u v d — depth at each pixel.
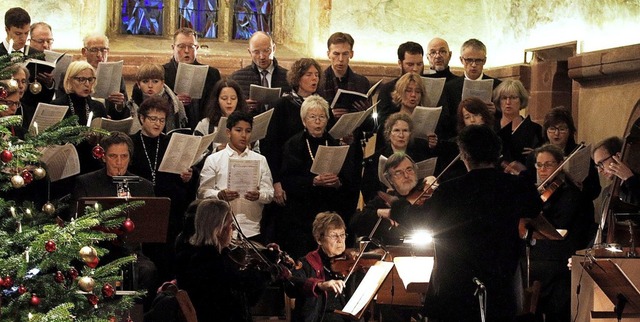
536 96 15.02
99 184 10.05
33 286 7.41
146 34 15.80
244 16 16.19
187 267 8.95
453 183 7.75
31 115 11.08
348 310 8.40
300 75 12.15
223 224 8.98
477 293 7.51
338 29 15.55
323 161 11.18
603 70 13.38
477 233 7.65
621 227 9.81
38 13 14.68
